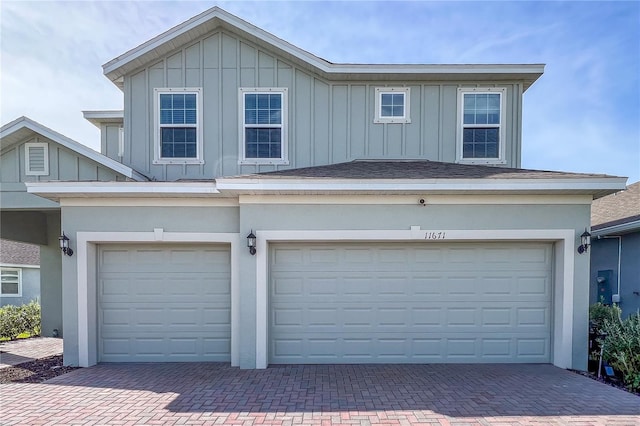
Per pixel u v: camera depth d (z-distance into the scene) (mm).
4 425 4656
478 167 8266
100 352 7422
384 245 7312
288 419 4770
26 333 11641
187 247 7523
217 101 9117
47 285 11398
